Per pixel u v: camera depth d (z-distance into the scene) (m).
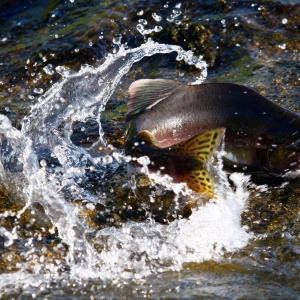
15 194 8.65
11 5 15.16
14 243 7.73
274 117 8.77
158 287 6.98
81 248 7.63
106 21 13.87
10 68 12.82
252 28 13.36
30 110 11.33
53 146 9.91
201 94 8.95
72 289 6.94
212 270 7.32
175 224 8.08
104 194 8.70
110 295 6.84
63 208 8.24
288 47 12.96
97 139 10.10
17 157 9.21
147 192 8.66
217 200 8.35
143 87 9.08
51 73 12.66
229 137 8.85
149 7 14.07
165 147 8.04
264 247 7.71
